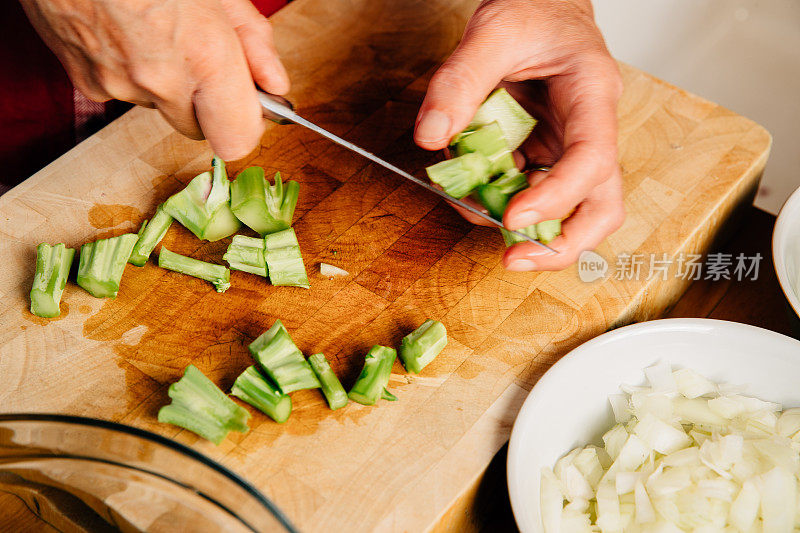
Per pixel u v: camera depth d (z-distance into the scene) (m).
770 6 0.85
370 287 0.49
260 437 0.45
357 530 0.42
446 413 0.46
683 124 0.55
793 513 0.42
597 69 0.48
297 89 0.57
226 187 0.50
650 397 0.46
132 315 0.48
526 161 0.53
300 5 0.60
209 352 0.47
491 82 0.48
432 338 0.47
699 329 0.46
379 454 0.44
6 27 0.56
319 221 0.52
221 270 0.49
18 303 0.48
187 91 0.46
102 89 0.49
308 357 0.47
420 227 0.51
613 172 0.48
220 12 0.46
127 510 0.41
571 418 0.45
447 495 0.43
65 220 0.51
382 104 0.56
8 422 0.42
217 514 0.40
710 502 0.43
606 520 0.43
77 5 0.44
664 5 0.87
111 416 0.45
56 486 0.42
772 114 0.82
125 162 0.53
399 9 0.60
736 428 0.45
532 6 0.49
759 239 0.56
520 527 0.40
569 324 0.49
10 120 0.59
